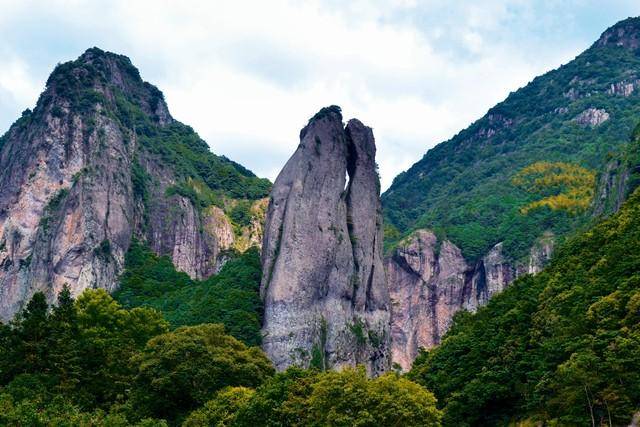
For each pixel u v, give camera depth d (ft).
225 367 332.60
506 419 320.91
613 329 300.40
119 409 308.60
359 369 285.84
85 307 392.06
